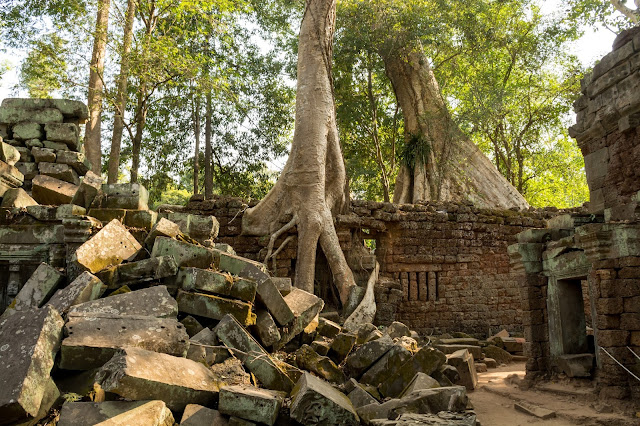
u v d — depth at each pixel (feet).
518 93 86.84
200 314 18.48
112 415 11.85
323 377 19.49
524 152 94.38
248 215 48.80
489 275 55.16
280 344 21.20
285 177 48.83
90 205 23.34
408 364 20.07
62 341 13.74
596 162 31.35
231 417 13.37
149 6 52.01
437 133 75.05
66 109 32.22
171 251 20.12
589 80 31.53
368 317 44.50
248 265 21.20
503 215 57.00
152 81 49.47
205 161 70.44
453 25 78.64
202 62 52.49
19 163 30.27
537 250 30.22
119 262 19.69
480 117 77.30
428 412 16.78
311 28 52.08
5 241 22.21
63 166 29.96
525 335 29.94
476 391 28.91
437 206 55.42
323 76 50.98
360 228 51.78
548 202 106.22
